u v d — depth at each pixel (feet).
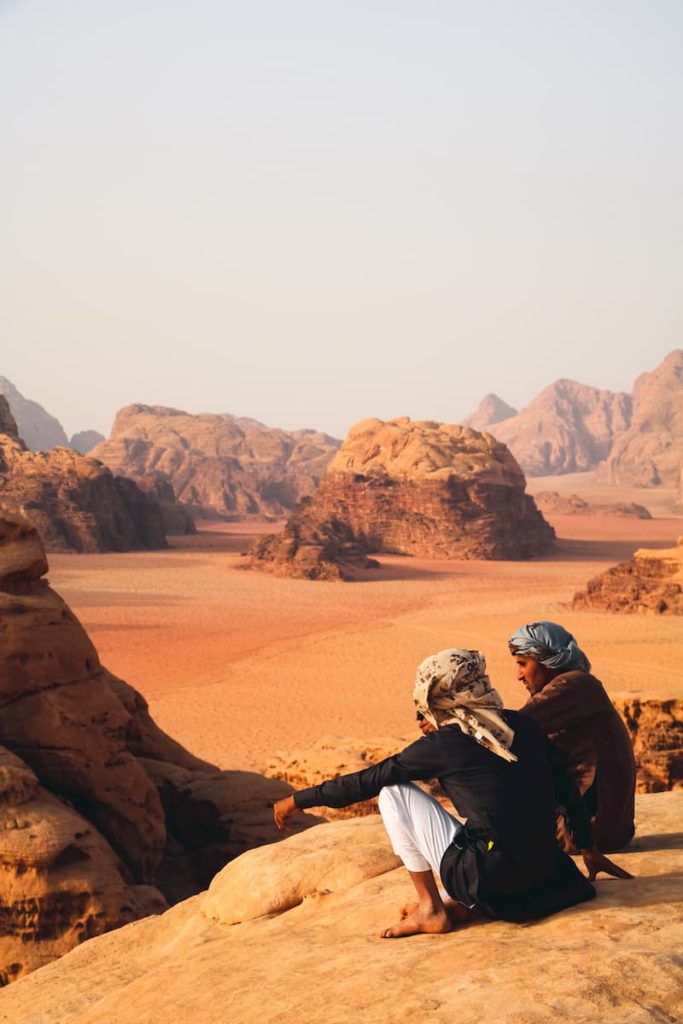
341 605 264.52
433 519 442.91
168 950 24.77
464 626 221.87
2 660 46.73
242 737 119.44
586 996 13.70
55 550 407.85
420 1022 13.74
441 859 18.19
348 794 18.42
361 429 495.82
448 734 17.94
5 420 514.68
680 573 250.78
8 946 40.40
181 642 195.00
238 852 53.62
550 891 18.02
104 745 48.62
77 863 41.83
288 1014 15.42
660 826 25.81
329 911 22.40
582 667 23.17
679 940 15.88
